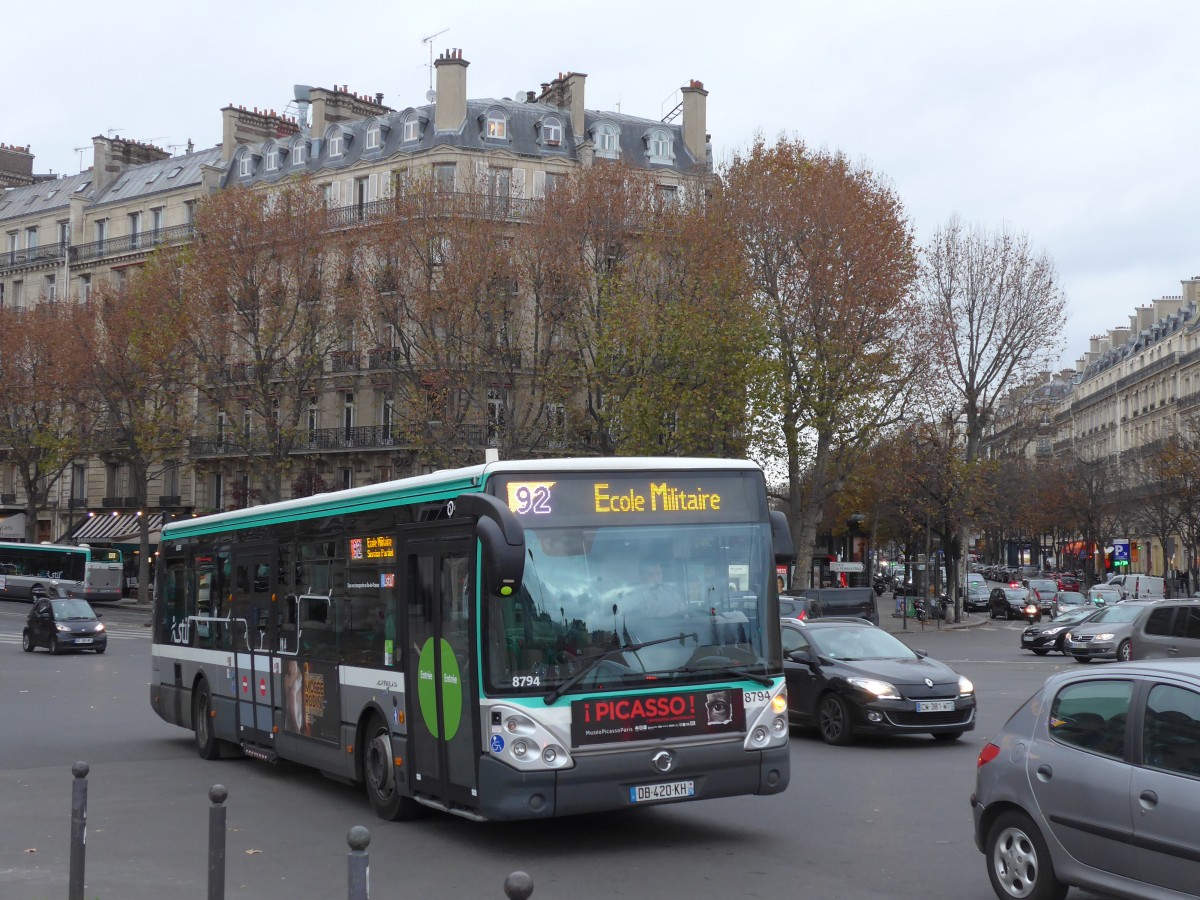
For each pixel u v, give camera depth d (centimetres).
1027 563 14650
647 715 985
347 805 1273
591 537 1006
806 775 1397
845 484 4884
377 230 4659
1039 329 5575
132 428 6197
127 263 7562
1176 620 2170
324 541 1316
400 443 6062
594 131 6625
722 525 1054
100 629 3828
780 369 3991
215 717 1603
